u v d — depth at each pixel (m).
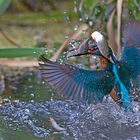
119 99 8.72
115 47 12.20
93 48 8.62
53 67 8.02
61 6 15.91
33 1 15.99
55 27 14.73
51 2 16.02
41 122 9.45
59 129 9.18
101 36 8.59
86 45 8.82
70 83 8.08
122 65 8.79
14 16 15.54
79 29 11.97
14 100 10.41
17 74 11.95
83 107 9.95
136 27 9.12
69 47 11.89
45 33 14.34
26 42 13.67
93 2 12.23
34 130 9.13
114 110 9.64
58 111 9.91
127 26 9.16
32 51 10.79
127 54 8.90
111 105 9.71
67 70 8.12
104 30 12.36
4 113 9.82
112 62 8.65
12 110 9.95
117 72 8.66
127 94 8.71
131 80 8.77
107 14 12.27
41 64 7.99
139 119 9.39
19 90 10.98
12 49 10.74
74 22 13.50
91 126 9.31
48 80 7.93
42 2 16.00
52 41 13.68
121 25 12.19
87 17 12.21
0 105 10.16
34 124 9.36
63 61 11.37
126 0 12.23
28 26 14.95
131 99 9.01
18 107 10.08
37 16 15.37
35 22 15.12
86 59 12.00
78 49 8.91
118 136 8.95
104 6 12.27
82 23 12.35
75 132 9.09
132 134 9.02
